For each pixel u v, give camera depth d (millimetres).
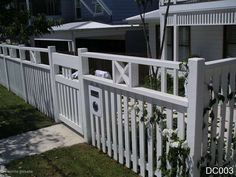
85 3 18219
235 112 3748
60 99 6195
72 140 5508
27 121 6680
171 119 3516
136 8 16953
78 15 19203
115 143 4590
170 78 6723
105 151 4906
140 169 4188
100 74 5789
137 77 3957
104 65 11461
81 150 5074
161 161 3711
